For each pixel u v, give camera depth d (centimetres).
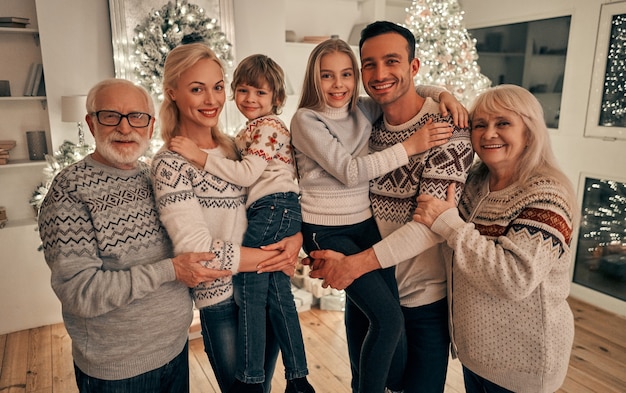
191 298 165
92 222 144
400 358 177
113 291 138
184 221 144
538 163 155
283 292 166
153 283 142
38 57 380
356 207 166
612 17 365
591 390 282
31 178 393
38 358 329
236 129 405
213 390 289
